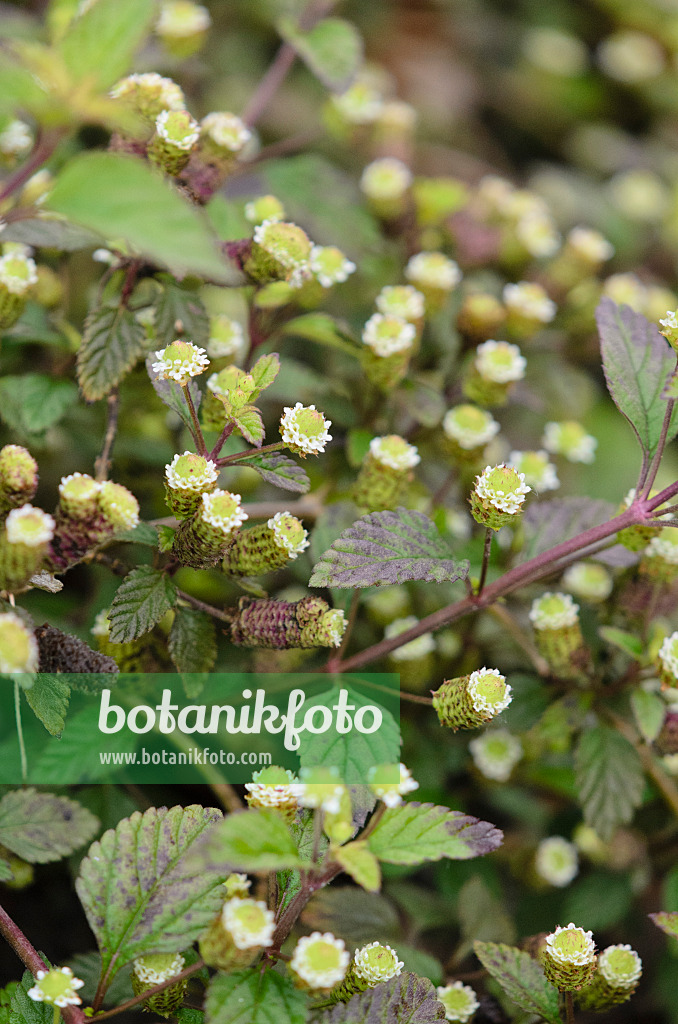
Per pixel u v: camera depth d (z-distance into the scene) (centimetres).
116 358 51
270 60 88
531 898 57
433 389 55
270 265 50
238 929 44
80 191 44
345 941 52
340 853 45
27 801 49
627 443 76
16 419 53
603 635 53
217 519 47
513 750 56
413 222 64
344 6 98
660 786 55
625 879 57
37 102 44
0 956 53
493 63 105
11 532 45
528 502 56
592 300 63
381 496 52
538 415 64
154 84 50
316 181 62
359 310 61
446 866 55
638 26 109
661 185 98
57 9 50
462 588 54
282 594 55
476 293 60
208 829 47
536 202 66
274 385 55
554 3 112
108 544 50
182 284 51
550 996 48
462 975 52
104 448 51
